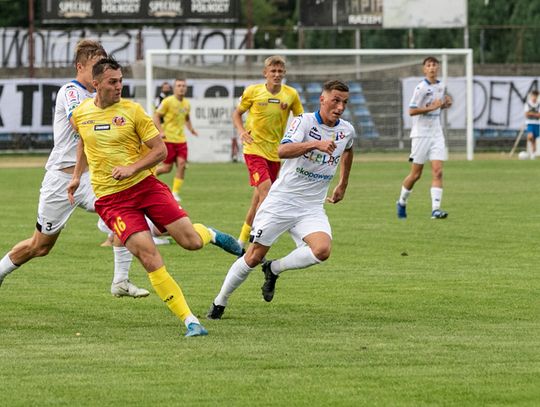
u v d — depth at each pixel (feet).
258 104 100.58
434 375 51.49
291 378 51.06
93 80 61.72
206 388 49.32
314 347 58.03
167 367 53.52
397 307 71.26
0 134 263.08
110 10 263.29
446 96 124.57
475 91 265.75
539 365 53.47
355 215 130.52
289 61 255.91
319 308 71.10
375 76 258.37
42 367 53.78
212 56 250.37
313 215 67.72
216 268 90.17
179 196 159.43
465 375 51.49
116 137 61.67
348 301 73.67
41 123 260.42
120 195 62.18
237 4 264.11
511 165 226.99
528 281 81.61
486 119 266.98
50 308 71.56
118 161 62.03
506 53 314.96
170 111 158.20
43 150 266.98
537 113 247.91
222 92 250.78
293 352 56.75
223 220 125.29
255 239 66.80
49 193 71.26
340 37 325.01
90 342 60.13
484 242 104.68
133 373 52.31
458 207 139.23
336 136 66.74
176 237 63.05
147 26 318.86
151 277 61.62
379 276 84.58
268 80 100.89
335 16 264.52
